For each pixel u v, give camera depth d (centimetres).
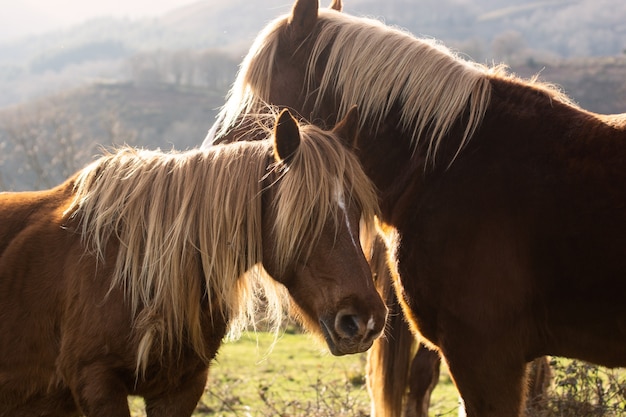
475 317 340
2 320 342
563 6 16500
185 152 356
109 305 323
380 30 404
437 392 727
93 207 344
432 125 372
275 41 420
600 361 335
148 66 10700
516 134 348
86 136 4550
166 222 331
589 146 331
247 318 365
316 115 414
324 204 303
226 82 10312
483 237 338
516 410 346
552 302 334
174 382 341
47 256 343
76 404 340
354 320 292
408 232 359
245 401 701
